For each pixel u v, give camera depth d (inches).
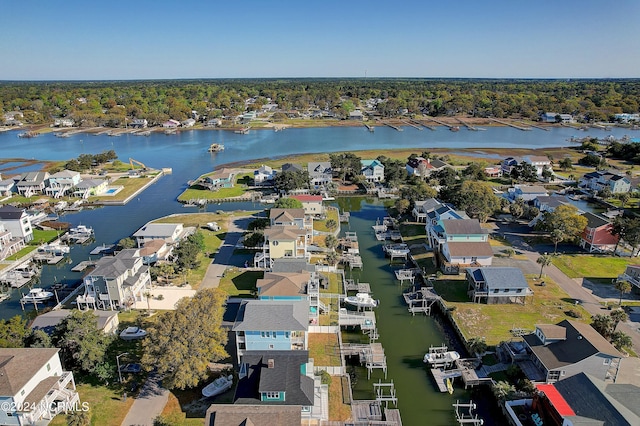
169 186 5541.3
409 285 2982.3
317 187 5319.9
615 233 3277.6
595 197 4901.6
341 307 2662.4
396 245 3523.6
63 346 1930.4
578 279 2920.8
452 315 2516.0
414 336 2407.7
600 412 1510.8
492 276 2620.6
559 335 2001.7
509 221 4050.2
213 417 1473.9
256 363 1793.8
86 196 4909.0
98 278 2482.8
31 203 4638.3
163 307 2564.0
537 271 3019.2
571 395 1638.8
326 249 3378.4
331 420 1740.9
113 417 1721.2
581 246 3474.4
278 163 6658.5
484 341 2170.3
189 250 2987.2
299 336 2006.6
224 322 2395.4
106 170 6210.6
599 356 1835.6
